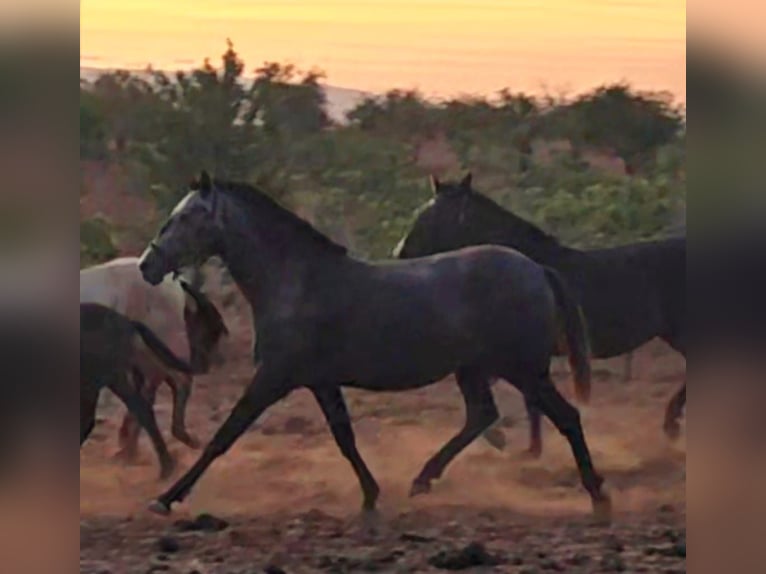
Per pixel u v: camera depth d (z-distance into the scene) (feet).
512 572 44.47
